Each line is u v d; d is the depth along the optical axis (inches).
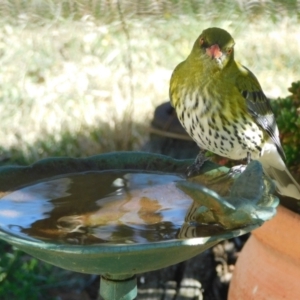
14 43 462.0
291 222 204.2
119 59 462.9
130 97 439.5
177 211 166.1
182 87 215.8
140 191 178.9
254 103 216.1
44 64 454.9
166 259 142.5
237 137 217.0
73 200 172.2
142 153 193.2
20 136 413.1
